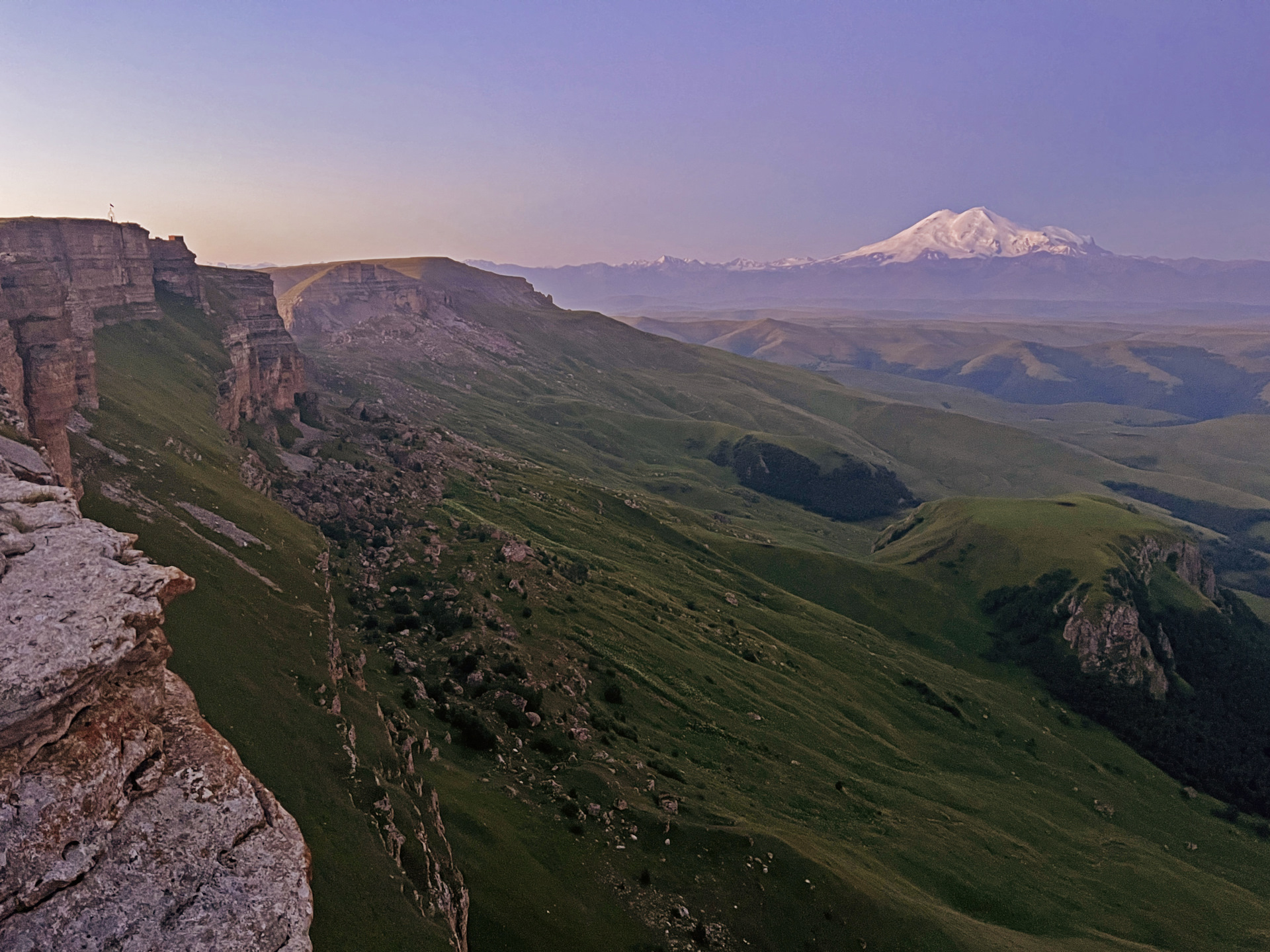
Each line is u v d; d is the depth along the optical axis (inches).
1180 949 4788.4
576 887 2726.4
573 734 3902.6
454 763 3181.6
